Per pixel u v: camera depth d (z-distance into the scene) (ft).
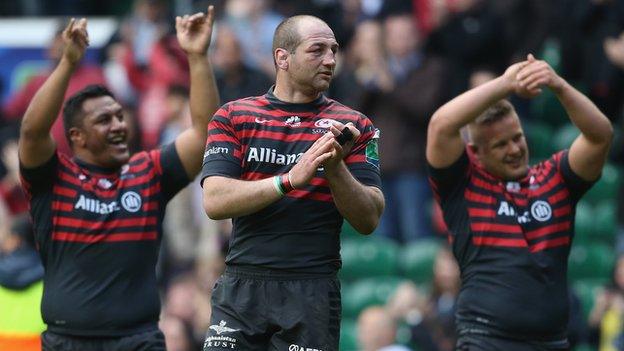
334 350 81.30
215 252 145.59
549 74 89.71
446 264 134.21
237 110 81.61
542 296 90.53
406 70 158.92
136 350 90.99
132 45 172.55
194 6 177.06
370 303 153.17
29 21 194.08
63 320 90.99
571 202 92.79
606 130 90.74
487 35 163.22
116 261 91.40
